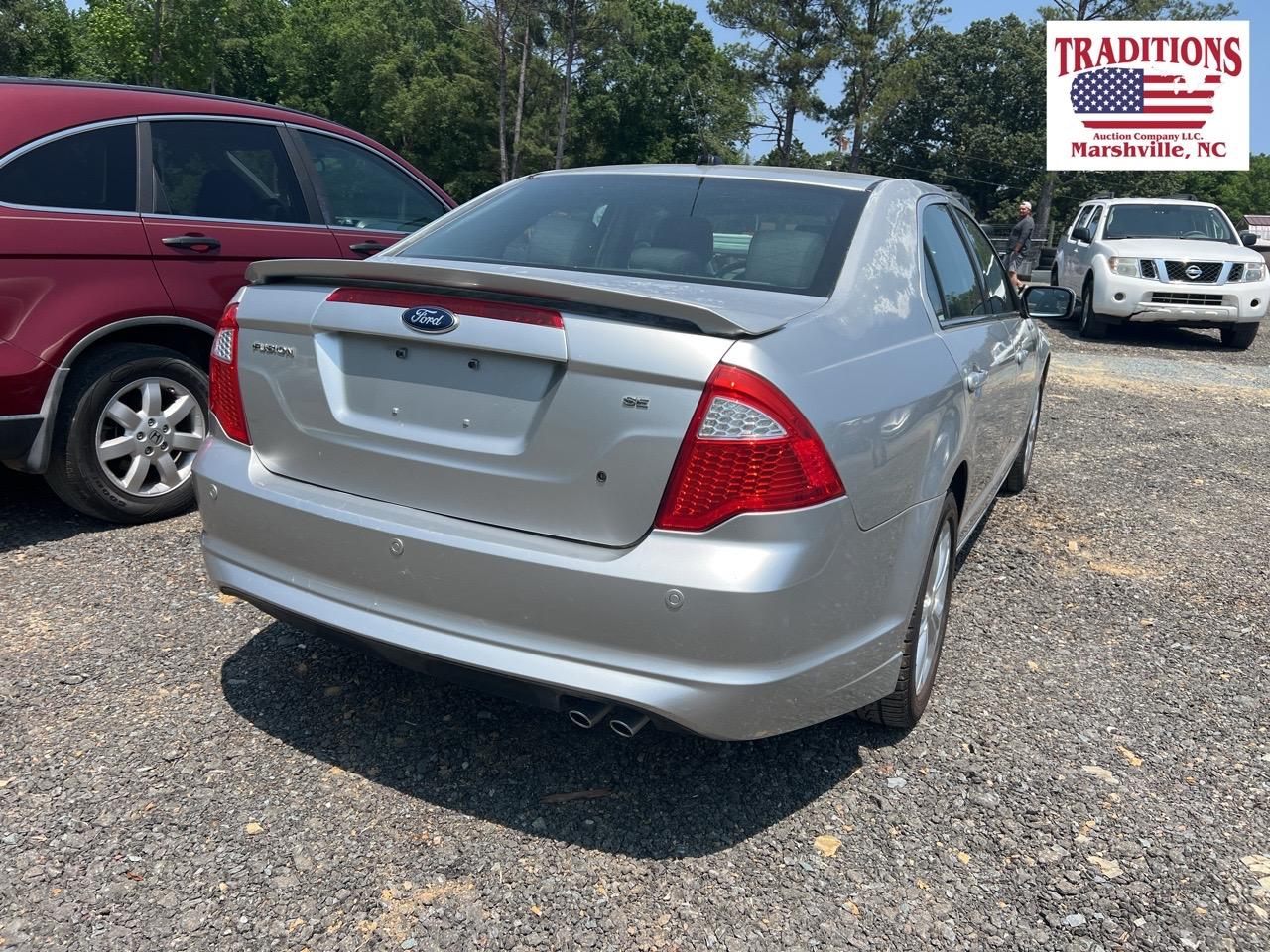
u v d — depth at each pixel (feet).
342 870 7.44
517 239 9.90
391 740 9.18
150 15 122.21
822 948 6.90
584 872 7.56
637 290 8.16
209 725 9.25
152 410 14.17
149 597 11.91
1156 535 16.62
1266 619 13.23
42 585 12.09
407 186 18.52
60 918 6.81
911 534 8.27
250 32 214.90
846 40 163.12
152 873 7.30
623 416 6.91
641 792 8.59
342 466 8.10
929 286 10.11
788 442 6.83
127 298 13.52
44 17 182.60
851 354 7.84
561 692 7.20
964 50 230.68
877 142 236.22
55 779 8.30
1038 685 10.99
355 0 205.46
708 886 7.47
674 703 6.93
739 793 8.64
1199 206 44.65
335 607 7.95
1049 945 7.05
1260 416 27.55
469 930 6.90
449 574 7.38
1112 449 22.85
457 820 8.09
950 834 8.23
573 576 6.97
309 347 8.18
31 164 12.93
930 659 9.91
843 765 9.17
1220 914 7.43
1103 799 8.84
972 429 10.18
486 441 7.45
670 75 204.85
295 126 16.56
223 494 8.55
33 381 12.61
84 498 13.67
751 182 10.18
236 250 14.93
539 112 196.13
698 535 6.82
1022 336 14.24
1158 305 40.16
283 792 8.32
